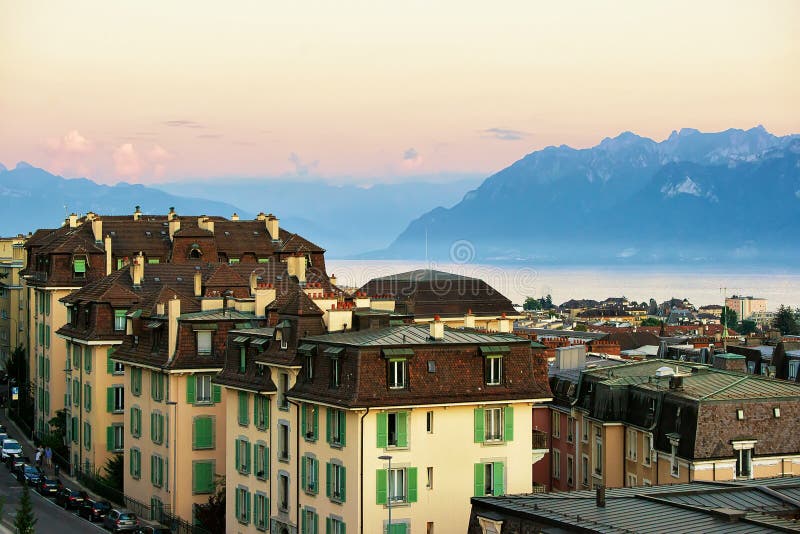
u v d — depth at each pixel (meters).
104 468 158.38
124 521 131.38
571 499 85.81
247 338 123.56
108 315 160.00
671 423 118.12
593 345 193.75
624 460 126.25
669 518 78.69
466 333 117.31
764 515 79.56
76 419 166.00
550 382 139.38
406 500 107.62
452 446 109.62
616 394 126.38
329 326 117.38
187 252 197.38
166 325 140.12
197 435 137.00
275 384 118.38
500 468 111.38
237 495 124.69
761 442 116.00
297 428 114.50
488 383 111.25
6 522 129.00
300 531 113.62
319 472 111.38
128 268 168.50
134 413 147.38
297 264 178.00
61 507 144.75
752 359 170.00
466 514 109.81
